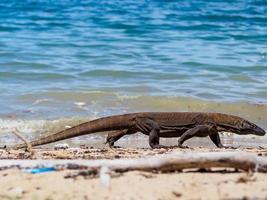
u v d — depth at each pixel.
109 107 37.16
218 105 37.69
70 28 71.75
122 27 72.88
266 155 21.34
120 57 54.97
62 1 91.94
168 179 15.16
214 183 14.86
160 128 25.39
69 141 29.53
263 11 85.94
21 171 16.34
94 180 15.15
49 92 39.75
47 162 17.03
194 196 13.86
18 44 60.91
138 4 90.56
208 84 43.94
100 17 79.00
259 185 14.65
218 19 80.12
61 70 48.44
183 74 47.50
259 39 66.69
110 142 26.03
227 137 30.78
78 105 37.38
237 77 46.41
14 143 29.22
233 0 96.25
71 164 16.53
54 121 33.62
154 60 53.38
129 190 14.24
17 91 40.44
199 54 56.69
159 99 38.56
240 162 15.66
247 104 37.72
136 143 29.31
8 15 80.12
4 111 35.44
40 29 71.31
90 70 47.91
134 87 42.41
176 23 75.94
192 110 37.19
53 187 14.63
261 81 45.44
